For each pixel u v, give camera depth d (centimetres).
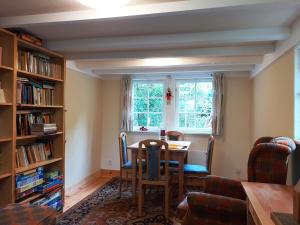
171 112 490
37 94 291
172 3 188
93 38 289
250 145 459
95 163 502
